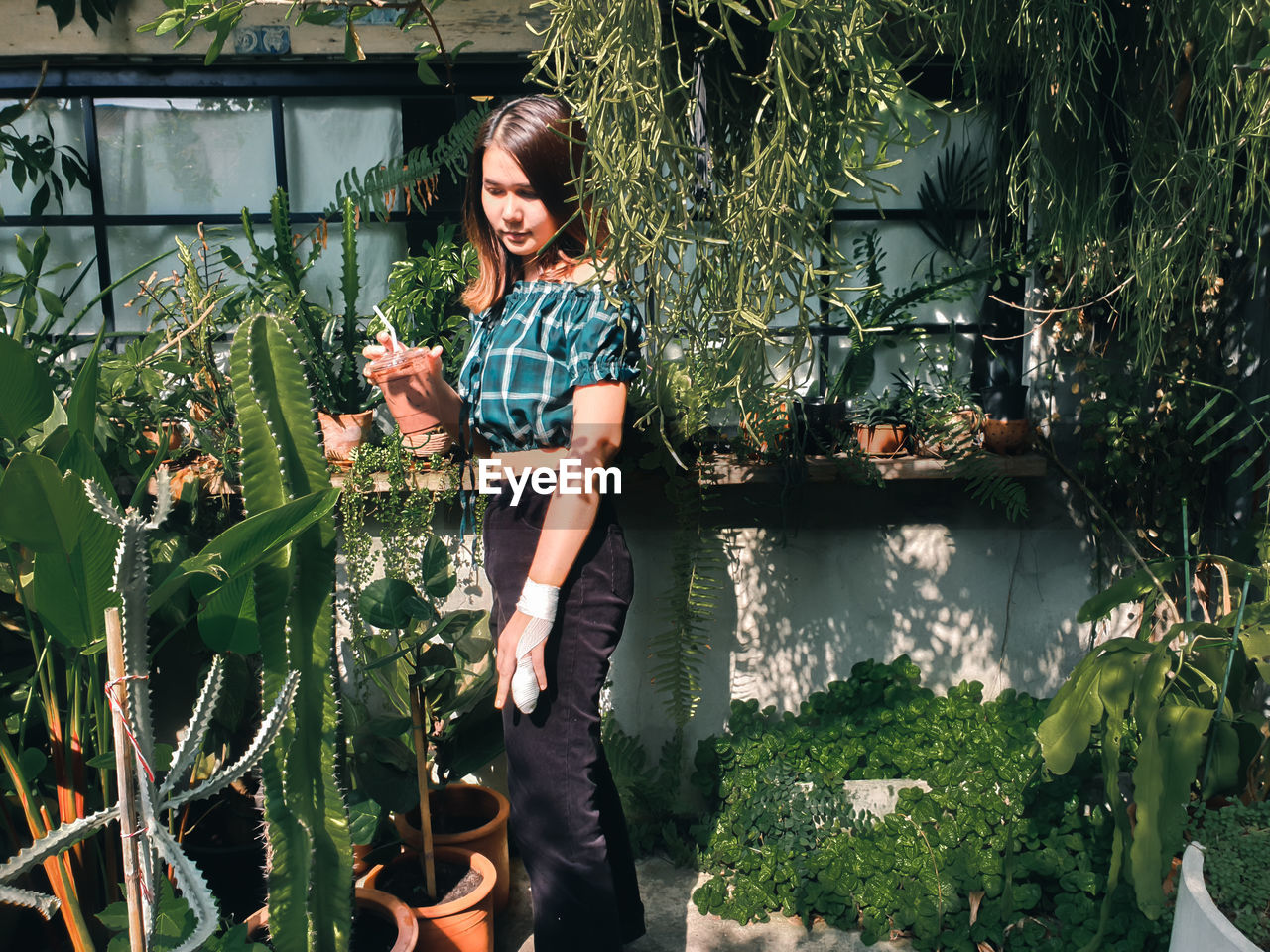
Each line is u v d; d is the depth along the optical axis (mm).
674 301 1629
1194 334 2484
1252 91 1714
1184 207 1972
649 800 2568
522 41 2459
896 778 2486
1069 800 2342
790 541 2670
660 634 2660
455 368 2387
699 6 1479
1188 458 2555
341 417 2348
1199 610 2604
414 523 2270
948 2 1794
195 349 2326
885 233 2695
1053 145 2039
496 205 1816
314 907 1555
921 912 2162
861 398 2684
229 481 2334
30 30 2398
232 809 2303
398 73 2518
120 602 1442
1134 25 1943
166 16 1757
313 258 2352
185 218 2602
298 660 1501
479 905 2023
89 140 2535
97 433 2111
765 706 2730
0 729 1666
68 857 1735
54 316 2170
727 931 2258
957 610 2730
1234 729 1862
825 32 1403
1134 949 1995
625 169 1442
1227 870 1511
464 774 2230
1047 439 2637
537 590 1755
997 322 2689
